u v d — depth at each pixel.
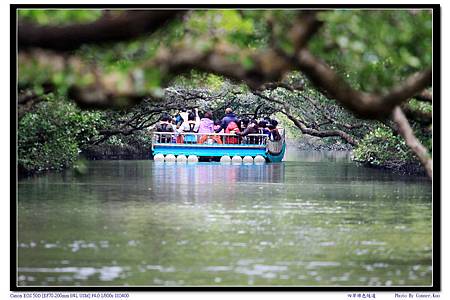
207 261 20.17
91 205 30.83
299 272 19.12
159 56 18.06
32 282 17.84
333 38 17.77
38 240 22.66
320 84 18.22
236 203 32.31
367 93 18.80
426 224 26.38
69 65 17.88
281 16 17.69
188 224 26.02
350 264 20.03
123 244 22.25
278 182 43.06
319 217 27.98
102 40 17.09
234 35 18.67
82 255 20.66
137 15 16.81
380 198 34.44
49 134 44.38
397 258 20.75
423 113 27.45
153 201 32.62
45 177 43.75
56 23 17.16
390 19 18.42
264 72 17.88
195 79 26.14
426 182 43.06
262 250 21.64
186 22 18.16
